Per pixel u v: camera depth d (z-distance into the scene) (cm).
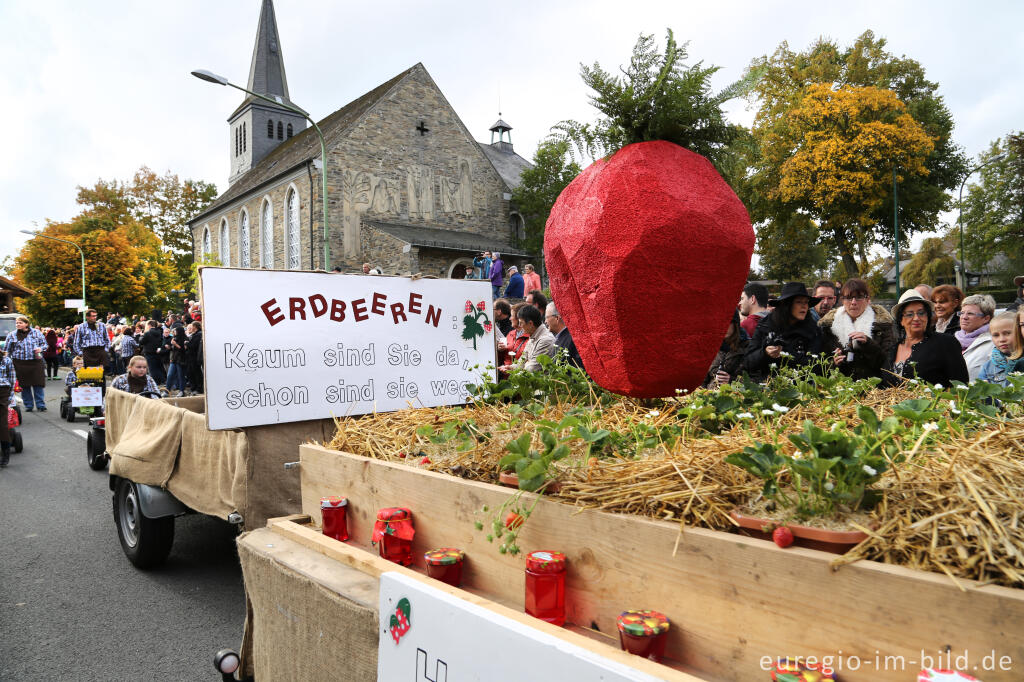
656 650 109
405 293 327
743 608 104
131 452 388
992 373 353
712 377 341
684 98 156
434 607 126
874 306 400
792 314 332
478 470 176
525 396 261
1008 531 93
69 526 533
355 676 148
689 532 111
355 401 308
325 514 197
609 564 125
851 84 3381
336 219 2811
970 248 3616
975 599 82
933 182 3394
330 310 303
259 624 191
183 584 407
